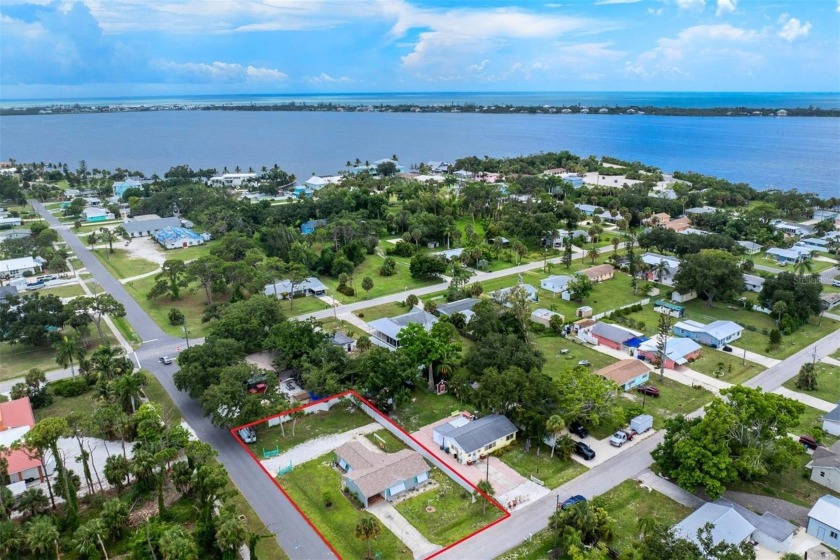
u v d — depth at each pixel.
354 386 88.25
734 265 132.75
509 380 79.06
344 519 63.22
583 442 78.25
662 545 50.94
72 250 181.75
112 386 83.31
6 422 77.69
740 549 50.97
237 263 134.25
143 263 168.12
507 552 57.97
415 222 189.88
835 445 72.81
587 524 56.88
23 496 63.09
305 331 96.19
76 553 57.88
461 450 72.69
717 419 65.75
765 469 64.88
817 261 165.25
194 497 66.94
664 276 147.25
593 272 148.25
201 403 79.06
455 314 114.31
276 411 79.81
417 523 62.56
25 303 111.75
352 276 151.25
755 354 106.12
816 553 57.03
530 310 120.38
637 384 94.00
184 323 122.00
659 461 68.88
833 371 98.38
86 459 65.75
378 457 71.44
